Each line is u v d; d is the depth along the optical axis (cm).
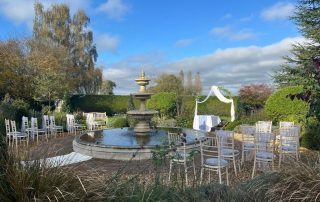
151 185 304
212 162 541
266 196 291
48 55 2377
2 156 248
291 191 280
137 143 845
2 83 1892
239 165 645
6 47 2241
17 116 1447
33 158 264
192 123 1591
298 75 1916
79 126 1470
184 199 301
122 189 272
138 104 2589
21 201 221
